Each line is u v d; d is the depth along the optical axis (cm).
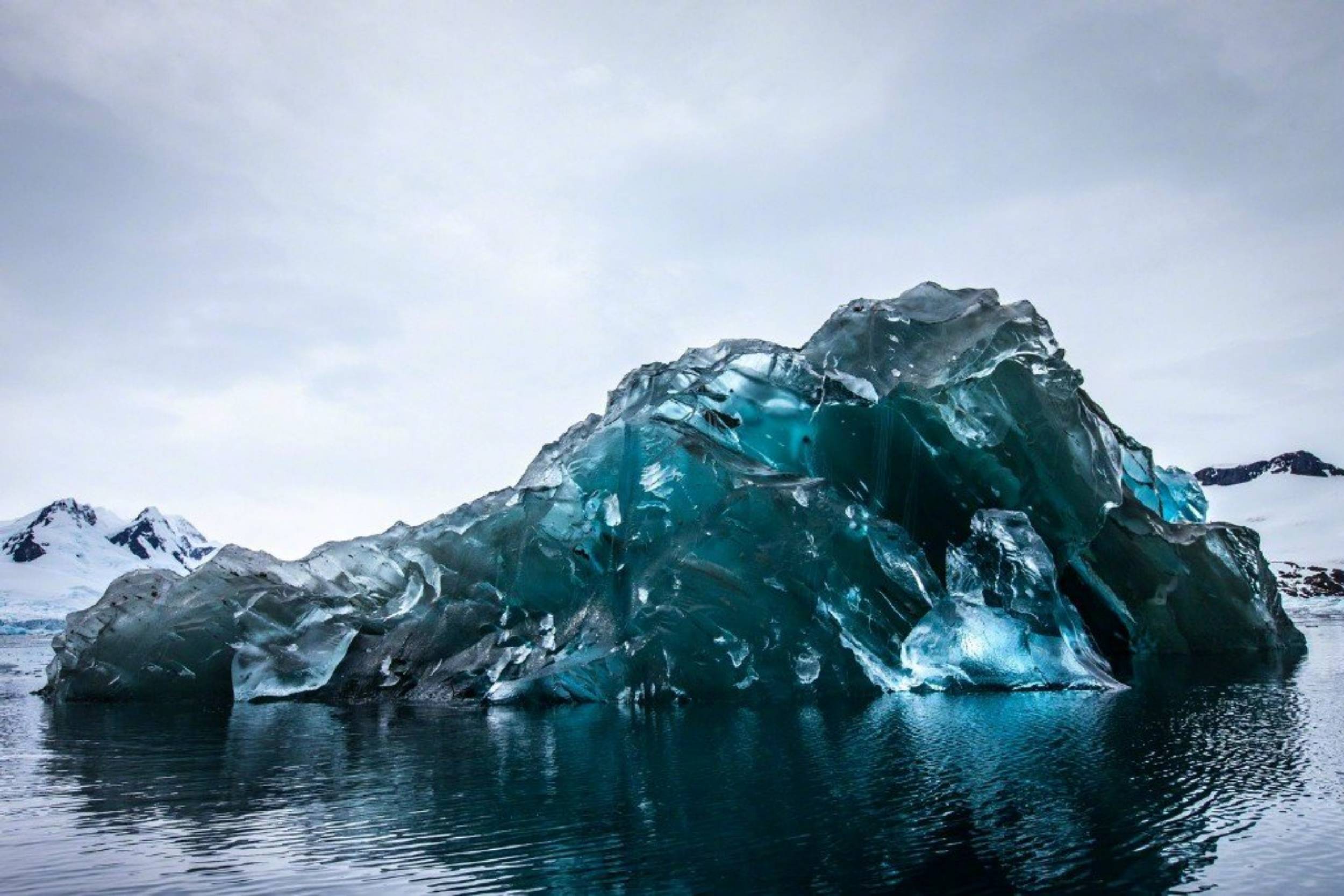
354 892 639
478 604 2141
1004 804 830
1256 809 790
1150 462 2838
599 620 1947
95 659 2234
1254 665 2205
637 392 2270
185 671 2239
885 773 979
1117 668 2197
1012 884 613
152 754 1282
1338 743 1120
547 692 1869
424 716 1703
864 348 2159
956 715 1441
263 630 2216
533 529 2084
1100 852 677
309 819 856
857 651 1833
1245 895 580
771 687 1786
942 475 2119
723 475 1925
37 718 1809
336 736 1431
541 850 722
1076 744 1138
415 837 778
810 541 1844
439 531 2384
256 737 1445
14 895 646
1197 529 2677
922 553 2005
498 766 1109
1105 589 2477
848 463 2159
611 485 2053
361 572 2483
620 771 1045
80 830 828
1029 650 1852
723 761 1089
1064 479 2058
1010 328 2025
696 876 646
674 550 1878
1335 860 648
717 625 1812
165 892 649
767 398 2164
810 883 625
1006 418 2019
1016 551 1955
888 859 672
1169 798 838
